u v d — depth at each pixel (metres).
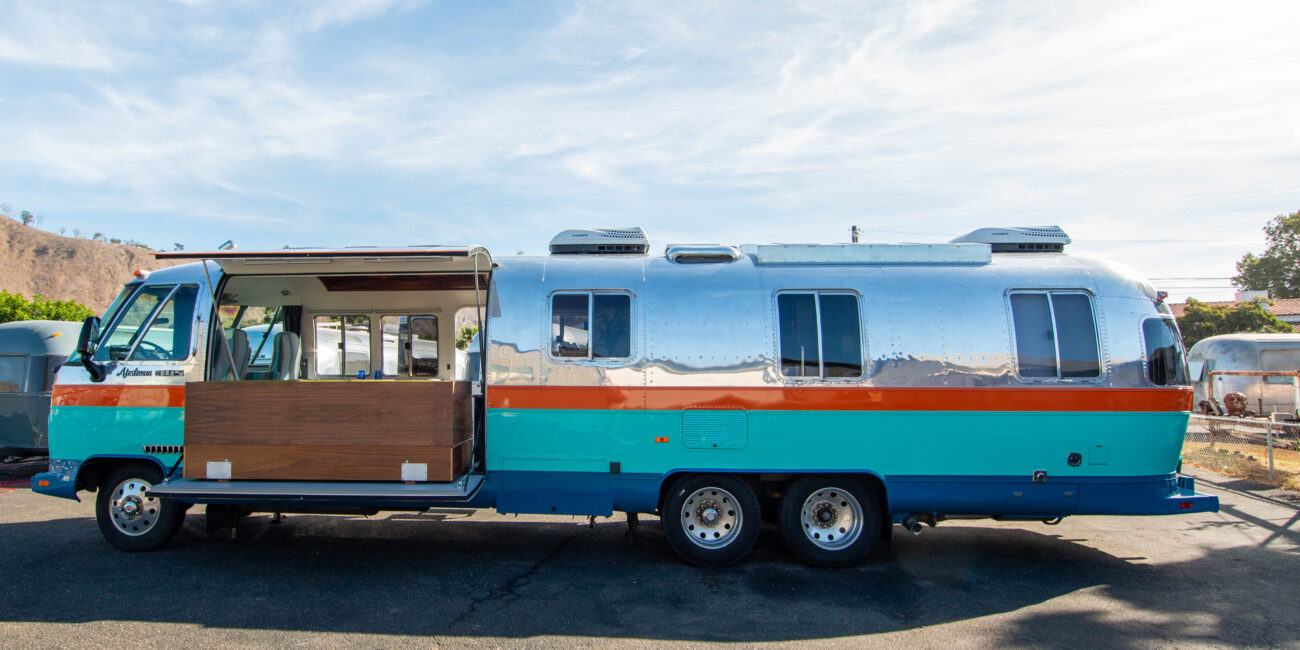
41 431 9.67
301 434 5.41
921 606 4.80
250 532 6.69
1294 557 6.04
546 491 5.66
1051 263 6.00
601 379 5.67
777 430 5.61
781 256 6.02
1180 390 5.66
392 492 5.23
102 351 6.02
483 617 4.51
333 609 4.62
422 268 5.86
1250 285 43.66
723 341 5.69
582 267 6.01
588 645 4.08
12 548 6.00
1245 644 4.17
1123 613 4.69
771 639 4.21
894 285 5.83
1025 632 4.35
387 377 7.96
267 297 7.38
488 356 5.73
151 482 5.90
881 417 5.61
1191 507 5.60
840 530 5.71
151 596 4.82
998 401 5.59
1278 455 11.61
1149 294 5.88
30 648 3.91
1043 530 7.01
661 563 5.77
